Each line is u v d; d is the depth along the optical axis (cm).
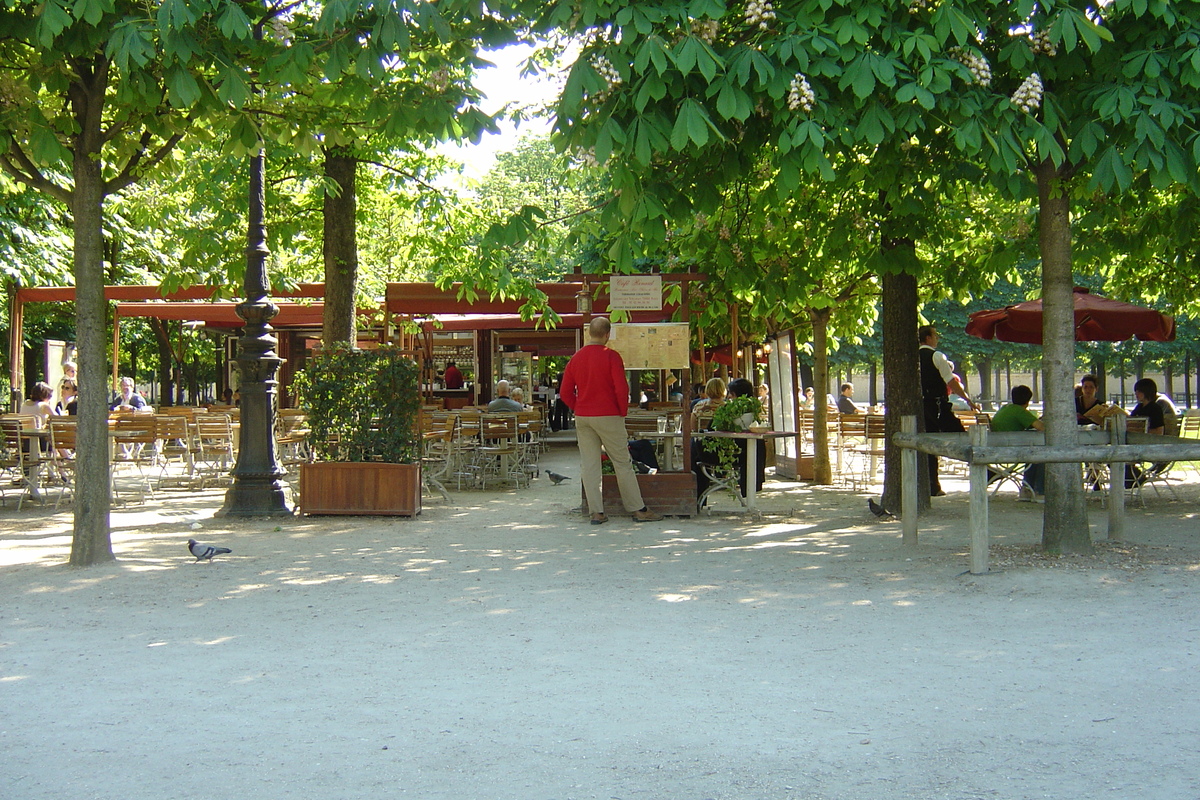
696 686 477
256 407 1146
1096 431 856
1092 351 3878
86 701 468
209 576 773
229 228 1435
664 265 1512
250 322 1148
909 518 861
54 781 373
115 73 808
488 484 1523
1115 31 698
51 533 1021
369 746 405
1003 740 400
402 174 1595
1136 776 363
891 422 1112
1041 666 497
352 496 1125
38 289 2025
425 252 1625
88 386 830
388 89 786
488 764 384
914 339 1110
